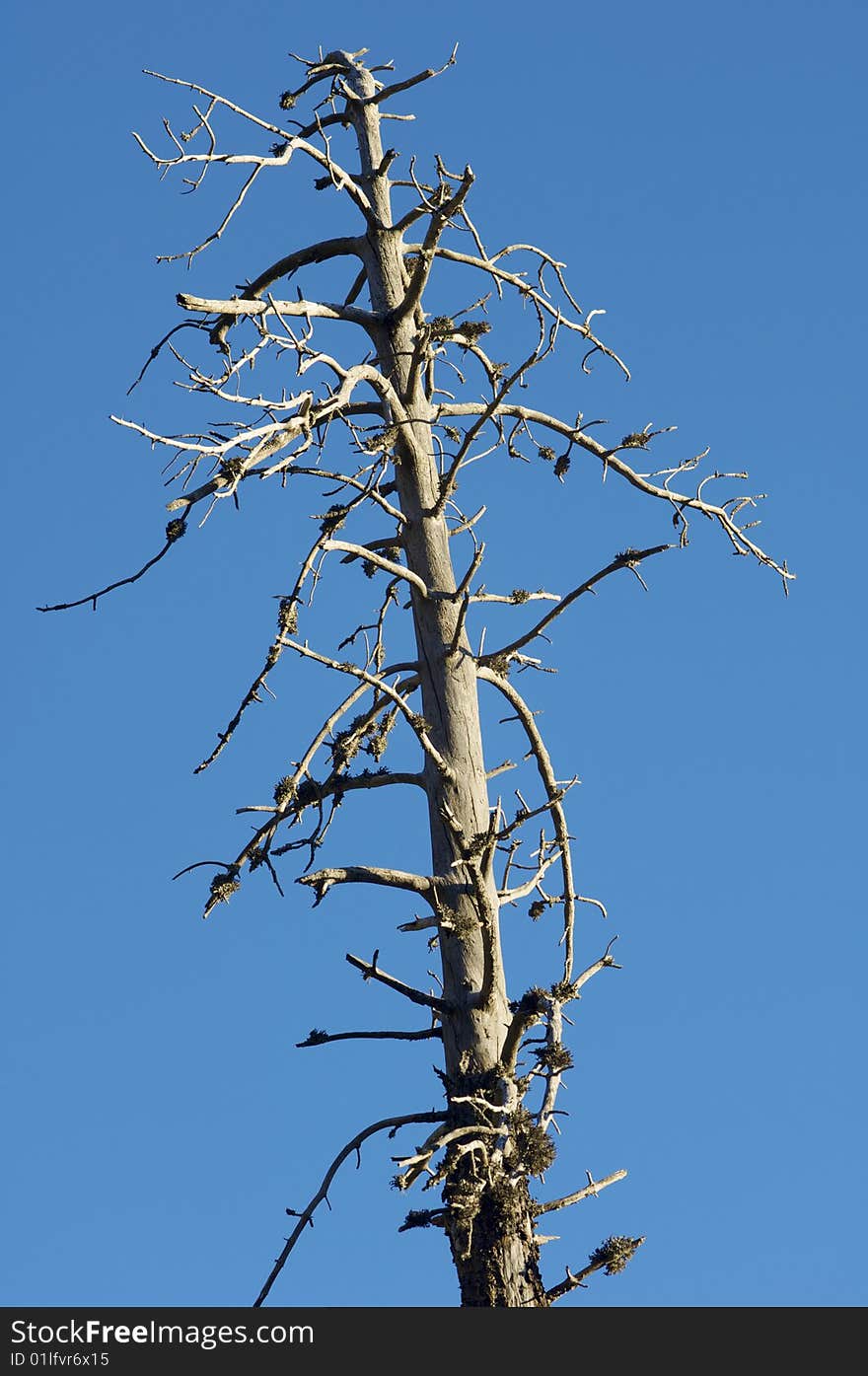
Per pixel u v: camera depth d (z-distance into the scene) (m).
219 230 14.78
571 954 16.03
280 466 13.18
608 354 17.03
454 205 15.01
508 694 15.52
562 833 15.99
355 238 16.23
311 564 13.35
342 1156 13.42
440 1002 13.98
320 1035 13.99
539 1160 13.02
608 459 16.22
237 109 14.85
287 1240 13.20
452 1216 12.52
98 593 13.73
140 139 14.56
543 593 15.66
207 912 13.78
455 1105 13.64
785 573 16.75
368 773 14.55
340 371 14.40
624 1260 13.16
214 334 15.67
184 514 13.36
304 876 13.76
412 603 15.27
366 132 16.39
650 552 14.84
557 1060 13.67
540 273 16.69
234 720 13.34
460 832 13.19
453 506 15.73
